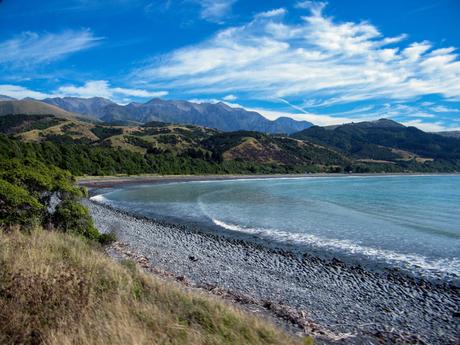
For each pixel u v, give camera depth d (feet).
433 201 160.35
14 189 41.60
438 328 35.17
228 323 23.32
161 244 68.80
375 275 52.31
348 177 483.10
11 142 251.80
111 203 142.72
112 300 20.58
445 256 63.62
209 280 46.55
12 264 21.16
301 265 57.11
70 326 16.55
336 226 93.76
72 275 20.53
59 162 282.97
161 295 25.14
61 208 49.65
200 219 104.01
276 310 35.35
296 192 209.97
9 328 15.65
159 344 17.11
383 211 124.77
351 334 31.91
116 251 55.11
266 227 91.86
